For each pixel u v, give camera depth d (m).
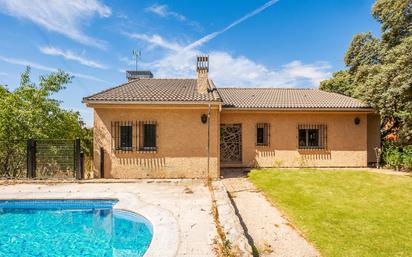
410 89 12.73
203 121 12.18
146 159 12.05
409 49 12.41
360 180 11.55
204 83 13.50
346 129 15.09
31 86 15.27
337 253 5.19
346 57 21.64
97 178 11.80
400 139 15.36
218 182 11.23
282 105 14.75
